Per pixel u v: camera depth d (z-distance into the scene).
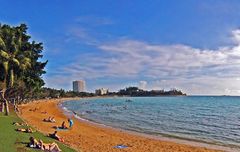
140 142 34.38
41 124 44.28
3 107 52.94
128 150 28.81
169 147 31.77
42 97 183.75
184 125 56.19
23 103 108.62
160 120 65.69
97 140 33.69
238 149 32.09
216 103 177.62
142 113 89.12
